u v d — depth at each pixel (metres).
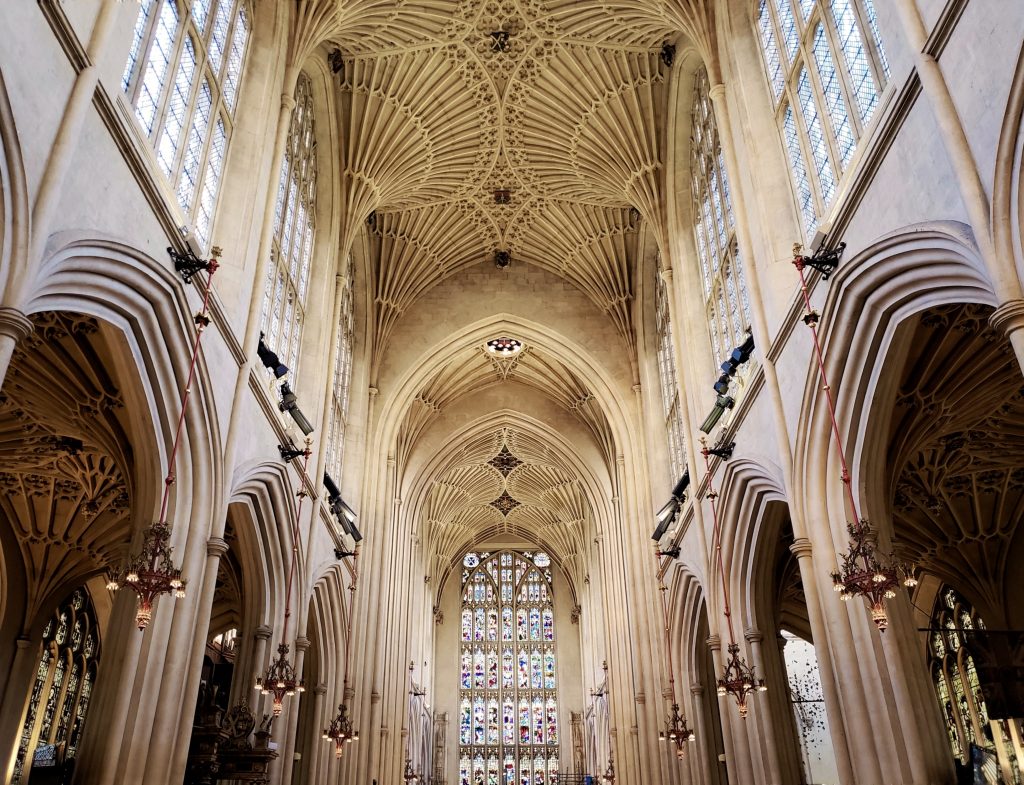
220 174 15.80
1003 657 11.47
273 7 18.00
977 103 8.77
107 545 21.64
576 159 25.89
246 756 14.51
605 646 35.78
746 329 18.25
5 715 20.73
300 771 22.27
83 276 10.19
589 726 47.06
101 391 13.92
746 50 17.28
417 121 24.25
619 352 30.64
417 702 41.88
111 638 11.92
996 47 8.39
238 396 14.75
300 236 21.84
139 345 11.77
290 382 20.78
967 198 8.79
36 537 21.45
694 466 21.08
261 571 17.48
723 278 20.42
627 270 29.98
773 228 15.39
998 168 8.39
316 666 23.73
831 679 12.33
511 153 26.48
